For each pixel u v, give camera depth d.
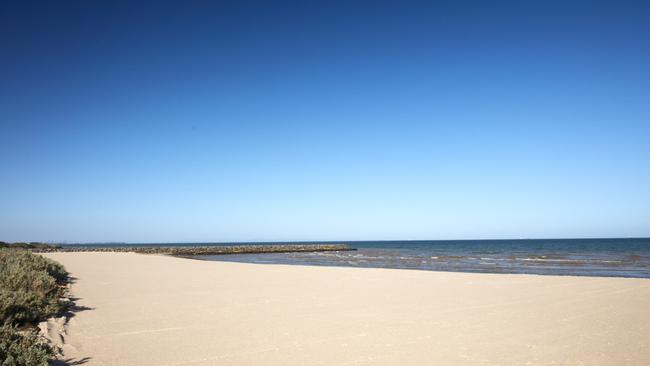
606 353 6.61
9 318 7.93
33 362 5.43
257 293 13.96
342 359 6.32
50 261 19.92
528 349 6.85
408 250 87.19
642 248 75.88
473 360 6.25
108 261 33.75
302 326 8.66
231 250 80.62
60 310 10.16
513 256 51.84
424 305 11.36
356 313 10.16
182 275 21.02
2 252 20.34
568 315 9.84
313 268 25.81
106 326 8.67
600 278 18.45
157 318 9.55
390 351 6.75
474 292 14.02
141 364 6.11
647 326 8.59
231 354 6.61
